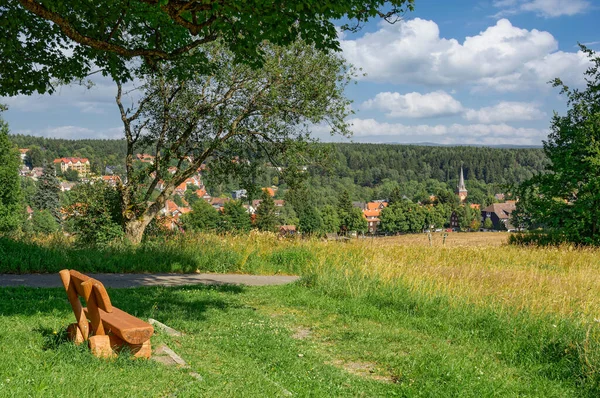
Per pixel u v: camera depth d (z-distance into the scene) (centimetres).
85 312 609
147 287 1205
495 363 721
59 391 438
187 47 1003
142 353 573
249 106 2217
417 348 773
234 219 7781
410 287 1131
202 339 741
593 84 2380
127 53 970
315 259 1697
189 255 1666
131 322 568
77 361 525
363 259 1648
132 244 1775
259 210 8581
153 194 2489
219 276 1554
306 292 1206
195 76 2044
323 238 2077
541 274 1338
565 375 680
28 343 586
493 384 620
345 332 855
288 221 11144
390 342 809
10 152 5750
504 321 883
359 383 612
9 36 1184
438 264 1508
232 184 2514
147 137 2206
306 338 822
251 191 2452
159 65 1925
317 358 706
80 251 1556
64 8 1074
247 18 880
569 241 2266
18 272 1341
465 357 727
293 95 2248
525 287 1131
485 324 891
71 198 1922
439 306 1010
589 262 1784
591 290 1119
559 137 2431
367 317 984
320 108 2219
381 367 690
